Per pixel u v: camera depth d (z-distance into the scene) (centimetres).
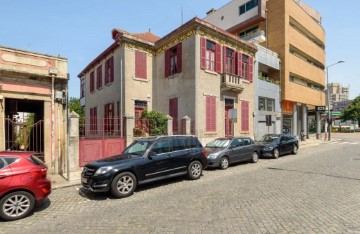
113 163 752
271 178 938
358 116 5453
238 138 1302
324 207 603
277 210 584
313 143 2598
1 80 948
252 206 614
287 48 2452
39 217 587
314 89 3077
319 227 487
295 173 1028
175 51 1791
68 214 603
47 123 1060
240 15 2814
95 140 1223
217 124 1755
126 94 1752
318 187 795
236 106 1928
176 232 474
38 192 610
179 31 1716
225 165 1175
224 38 1833
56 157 1080
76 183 912
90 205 672
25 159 616
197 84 1616
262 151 1515
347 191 745
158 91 1916
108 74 2048
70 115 1138
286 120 2639
